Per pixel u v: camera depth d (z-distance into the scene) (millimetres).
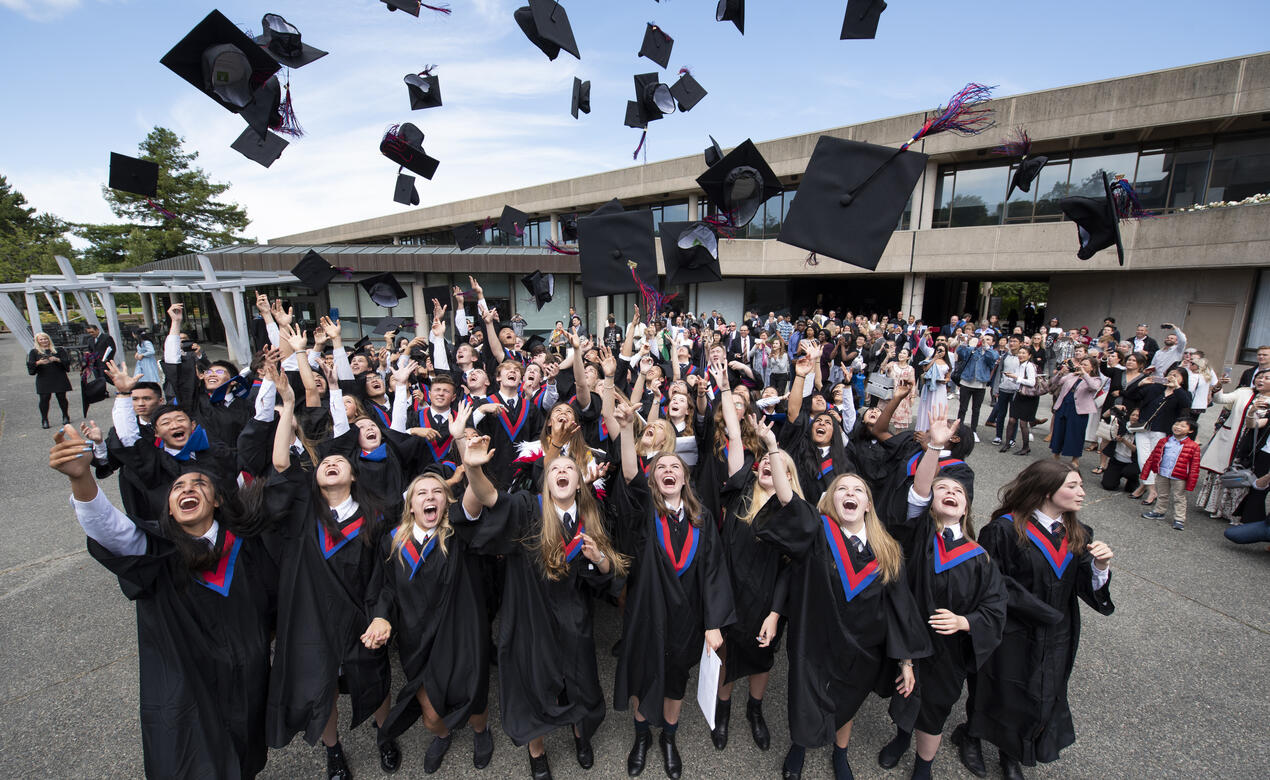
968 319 16609
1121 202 3570
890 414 4012
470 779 2746
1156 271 15109
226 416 5270
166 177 29047
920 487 2783
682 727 3119
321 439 4082
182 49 2682
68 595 4473
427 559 2668
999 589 2525
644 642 2725
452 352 6957
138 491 3258
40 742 2955
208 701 2295
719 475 3859
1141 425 6234
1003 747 2668
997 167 16875
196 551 2289
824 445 3949
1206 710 3152
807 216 2779
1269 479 5188
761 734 2965
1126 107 14148
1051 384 7641
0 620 4117
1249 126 13531
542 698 2625
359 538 2775
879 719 3186
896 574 2588
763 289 22234
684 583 2736
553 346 8062
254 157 4078
